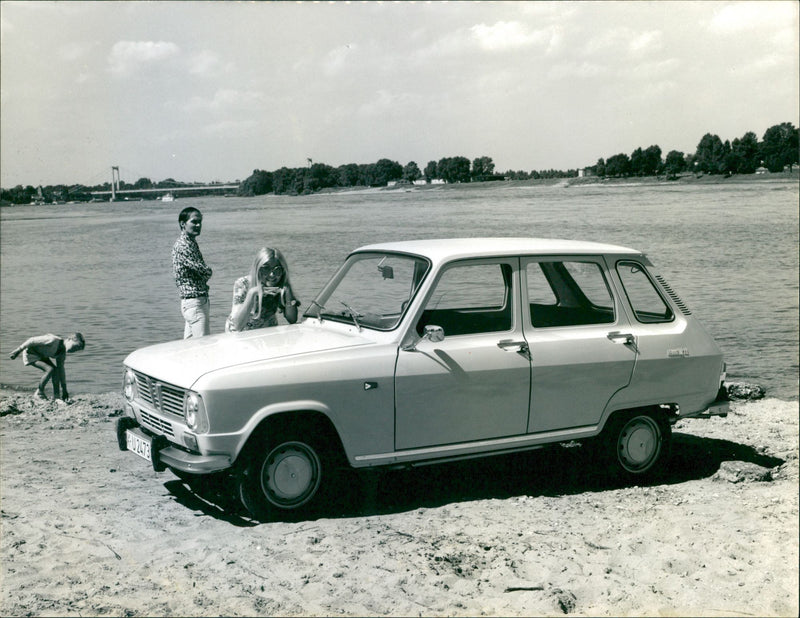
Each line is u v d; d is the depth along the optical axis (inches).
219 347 203.6
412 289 208.5
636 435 224.5
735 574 157.0
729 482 225.8
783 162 3499.0
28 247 2044.8
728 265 1272.1
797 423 315.9
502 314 209.8
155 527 187.0
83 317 861.8
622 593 148.5
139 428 205.6
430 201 4298.7
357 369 187.9
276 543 174.2
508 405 203.8
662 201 3107.8
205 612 140.1
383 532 181.3
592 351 212.5
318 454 190.5
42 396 376.8
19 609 141.2
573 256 218.1
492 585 152.0
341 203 4557.1
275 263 248.4
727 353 648.4
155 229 2792.8
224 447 177.8
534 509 200.4
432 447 197.5
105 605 142.9
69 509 201.3
